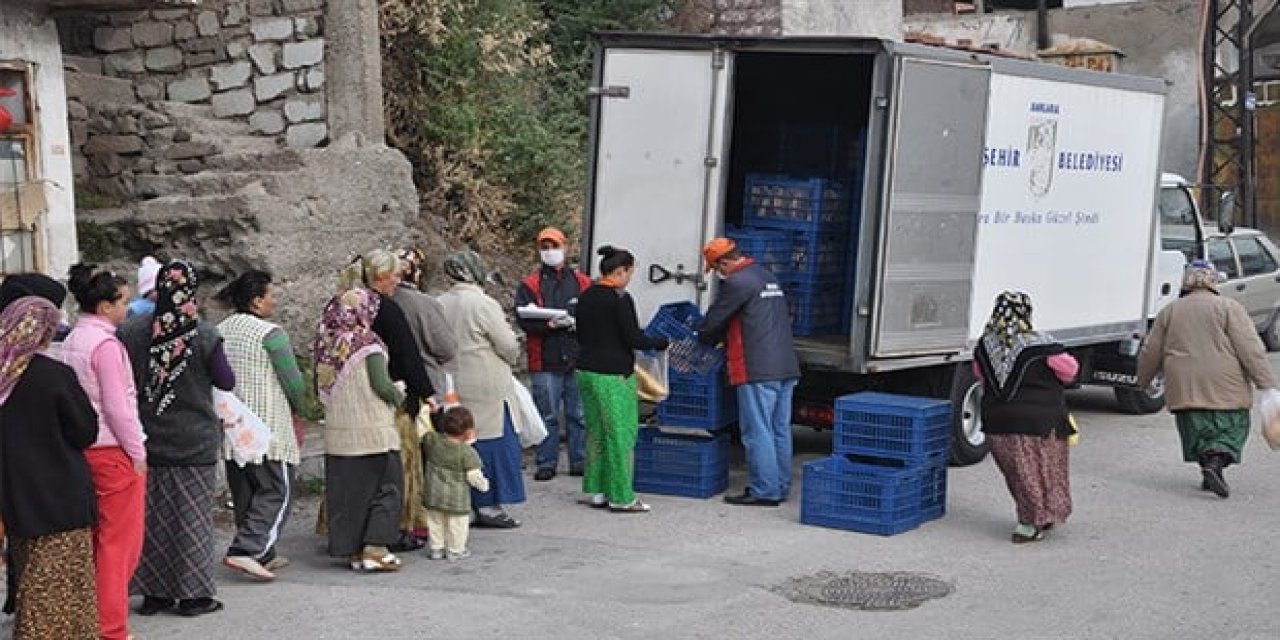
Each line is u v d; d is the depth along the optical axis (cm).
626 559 1022
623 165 1278
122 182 1573
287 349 941
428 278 1645
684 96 1253
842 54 1220
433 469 1019
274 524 958
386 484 981
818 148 1407
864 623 873
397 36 1786
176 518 876
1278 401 1204
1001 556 1035
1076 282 1469
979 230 1304
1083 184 1461
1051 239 1418
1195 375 1234
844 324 1368
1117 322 1551
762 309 1168
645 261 1271
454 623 871
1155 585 958
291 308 1489
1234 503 1209
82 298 797
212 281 1491
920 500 1125
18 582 790
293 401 951
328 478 980
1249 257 2128
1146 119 1564
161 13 1664
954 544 1070
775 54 1317
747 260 1179
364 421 969
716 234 1249
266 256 1469
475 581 964
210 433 879
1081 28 3409
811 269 1314
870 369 1212
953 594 937
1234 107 3303
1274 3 3347
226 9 1656
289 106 1648
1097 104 1467
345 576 977
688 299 1254
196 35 1662
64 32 1658
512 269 1778
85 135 1579
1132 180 1551
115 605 793
